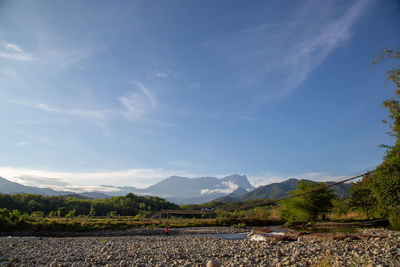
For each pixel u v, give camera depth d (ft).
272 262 49.85
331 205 192.44
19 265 47.98
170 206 392.88
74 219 195.21
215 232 162.20
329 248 65.82
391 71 82.69
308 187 190.08
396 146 85.76
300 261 49.26
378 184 89.15
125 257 57.41
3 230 141.69
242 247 75.66
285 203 200.34
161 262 51.96
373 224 151.53
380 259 46.83
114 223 179.73
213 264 44.73
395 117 84.74
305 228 164.76
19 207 273.75
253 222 214.90
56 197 341.82
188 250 71.15
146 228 175.22
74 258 56.18
